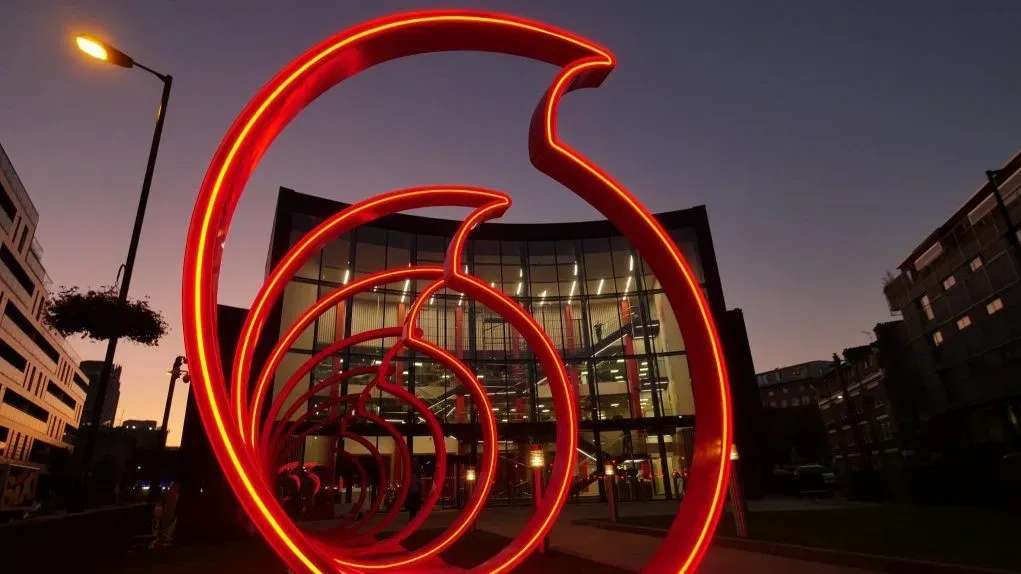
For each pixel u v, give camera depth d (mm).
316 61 2932
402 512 22422
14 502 36781
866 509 14133
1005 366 23953
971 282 25406
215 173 2760
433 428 10305
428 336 25781
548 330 26953
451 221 27781
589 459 25875
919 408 31406
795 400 87375
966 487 13969
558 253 28344
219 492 12492
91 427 9000
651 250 3566
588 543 10281
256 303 4320
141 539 11398
